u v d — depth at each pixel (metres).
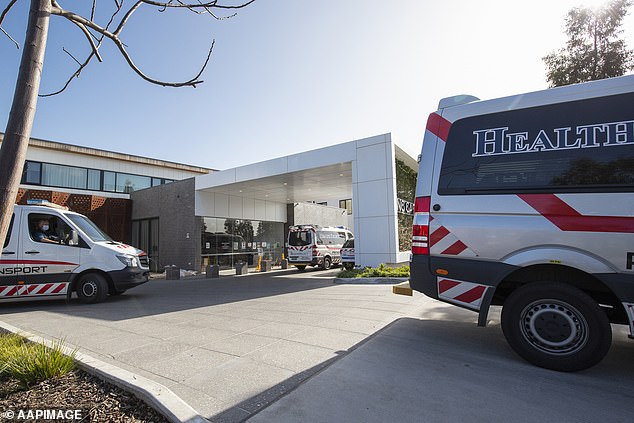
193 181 18.94
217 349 4.23
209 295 9.37
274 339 4.58
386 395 2.89
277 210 24.03
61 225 8.43
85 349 4.40
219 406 2.77
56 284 8.09
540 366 3.46
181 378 3.36
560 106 3.63
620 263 3.13
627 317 3.10
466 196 3.87
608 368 3.46
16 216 8.02
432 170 4.12
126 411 2.59
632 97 3.36
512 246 3.55
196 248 18.61
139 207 21.75
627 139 3.29
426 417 2.54
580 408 2.67
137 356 4.06
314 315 5.99
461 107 4.10
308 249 18.86
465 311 6.07
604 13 15.93
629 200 3.18
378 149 13.09
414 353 3.88
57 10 2.50
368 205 13.16
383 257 12.75
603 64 15.59
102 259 8.39
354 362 3.61
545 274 3.62
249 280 13.68
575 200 3.37
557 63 16.77
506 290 3.94
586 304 3.27
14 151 2.03
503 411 2.62
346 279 10.77
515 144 3.74
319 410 2.66
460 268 3.80
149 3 2.96
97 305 8.06
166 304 7.94
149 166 24.69
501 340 4.35
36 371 3.03
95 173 21.92
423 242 4.05
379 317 5.66
